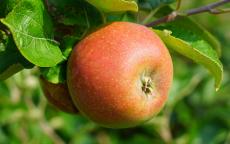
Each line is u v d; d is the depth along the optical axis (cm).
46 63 37
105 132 81
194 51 40
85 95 38
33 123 75
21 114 73
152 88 40
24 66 40
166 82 40
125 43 38
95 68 38
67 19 41
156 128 76
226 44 94
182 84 76
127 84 38
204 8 47
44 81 42
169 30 43
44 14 38
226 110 78
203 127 78
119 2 39
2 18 39
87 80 38
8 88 70
